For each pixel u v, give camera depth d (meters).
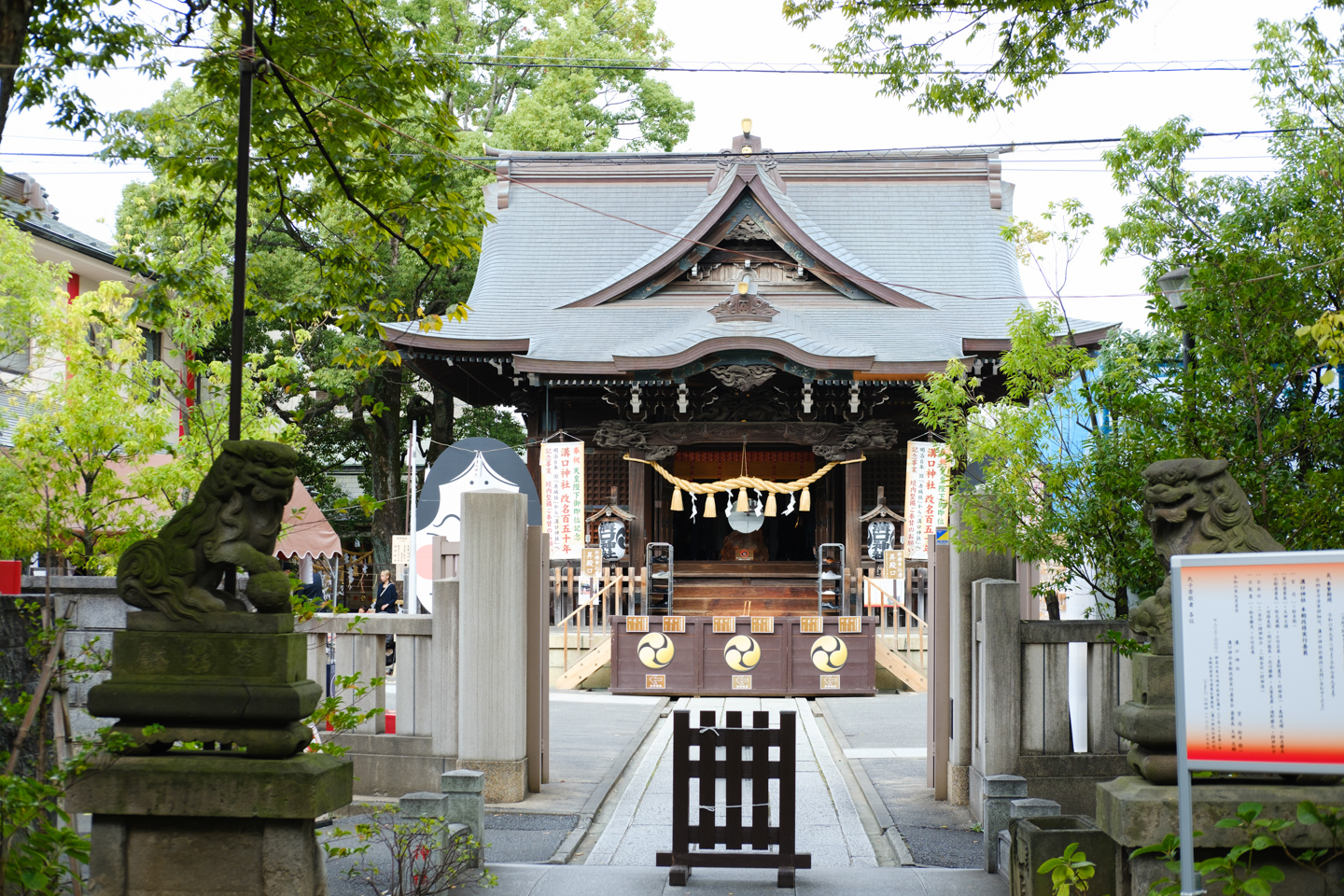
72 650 8.55
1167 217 8.66
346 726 5.99
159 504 12.70
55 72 7.40
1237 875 4.99
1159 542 5.48
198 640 5.24
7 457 12.09
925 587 20.23
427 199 8.99
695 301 25.34
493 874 6.84
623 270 25.52
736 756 6.77
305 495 19.27
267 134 8.76
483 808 7.25
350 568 32.19
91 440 11.95
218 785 5.11
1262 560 4.41
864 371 21.30
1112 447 8.23
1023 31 8.84
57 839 4.67
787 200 24.95
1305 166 8.27
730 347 21.11
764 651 16.56
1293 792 4.98
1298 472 7.94
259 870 5.19
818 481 24.95
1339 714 4.27
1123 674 8.28
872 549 22.25
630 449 23.03
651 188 29.39
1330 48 8.13
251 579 5.21
